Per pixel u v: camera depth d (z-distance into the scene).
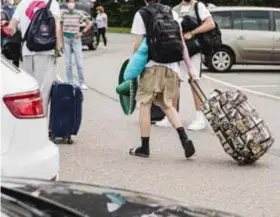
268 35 28.48
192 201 8.96
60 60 31.28
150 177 10.12
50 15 12.06
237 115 10.84
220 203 8.91
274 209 8.73
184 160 11.28
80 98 12.19
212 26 13.18
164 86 11.02
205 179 10.08
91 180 9.88
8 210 3.55
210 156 11.66
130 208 3.97
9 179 4.32
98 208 3.85
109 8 83.44
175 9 13.53
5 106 6.79
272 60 28.66
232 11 28.44
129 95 11.91
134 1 83.12
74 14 19.56
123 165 10.81
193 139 13.10
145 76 11.02
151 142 12.65
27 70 12.12
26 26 12.06
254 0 67.06
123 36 62.62
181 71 13.19
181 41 11.01
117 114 16.02
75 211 3.60
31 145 6.93
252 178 10.23
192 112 16.53
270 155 11.89
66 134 12.16
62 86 12.03
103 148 12.08
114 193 4.32
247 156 10.90
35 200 3.72
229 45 28.38
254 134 10.88
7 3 17.80
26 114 6.91
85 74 25.66
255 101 19.45
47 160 7.03
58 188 4.17
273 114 16.89
